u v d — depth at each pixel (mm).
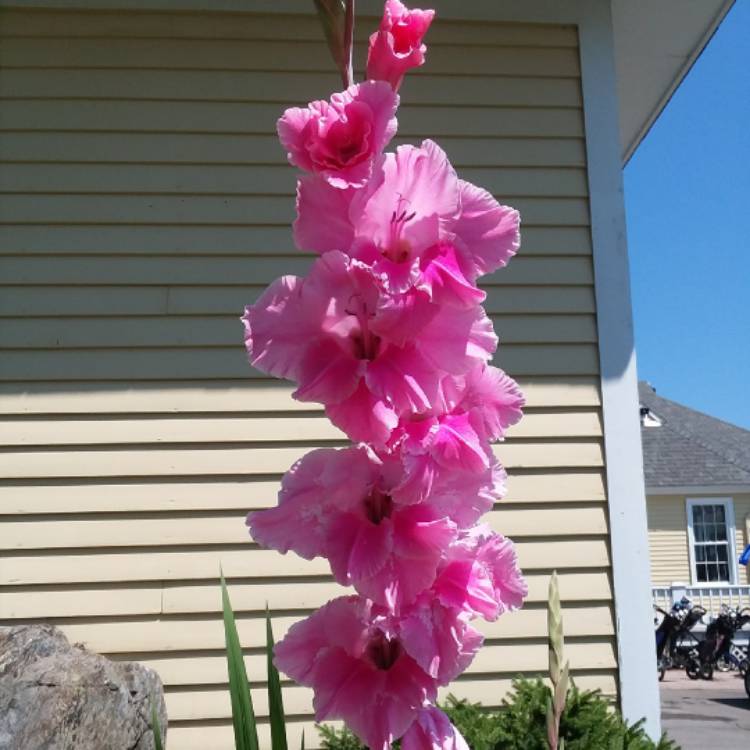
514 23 4898
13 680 3205
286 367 1354
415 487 1325
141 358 4418
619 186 4754
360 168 1297
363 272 1297
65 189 4570
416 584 1321
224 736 4070
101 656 3811
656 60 5617
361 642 1395
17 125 4617
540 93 4848
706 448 21672
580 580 4340
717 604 18281
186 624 4168
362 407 1333
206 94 4715
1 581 4148
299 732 4062
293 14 4820
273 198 4641
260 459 4355
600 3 4949
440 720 1438
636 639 4273
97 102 4676
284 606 4207
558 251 4660
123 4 4730
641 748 3465
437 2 4809
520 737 3502
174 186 4605
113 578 4188
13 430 4301
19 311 4422
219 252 4555
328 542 1353
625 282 4641
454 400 1419
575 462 4449
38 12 4750
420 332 1331
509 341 4539
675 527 19734
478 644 1415
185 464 4324
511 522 4367
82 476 4277
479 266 1380
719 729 10203
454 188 1353
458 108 4793
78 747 3092
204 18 4797
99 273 4492
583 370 4551
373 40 1487
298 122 1351
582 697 3629
